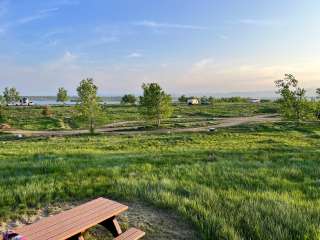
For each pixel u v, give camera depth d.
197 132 47.75
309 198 10.47
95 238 7.17
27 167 15.83
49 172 14.59
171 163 17.61
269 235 6.86
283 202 9.30
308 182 12.95
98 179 12.44
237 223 7.51
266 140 35.72
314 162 18.36
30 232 5.56
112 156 21.47
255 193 10.36
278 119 70.06
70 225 5.91
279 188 11.71
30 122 69.88
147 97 58.25
